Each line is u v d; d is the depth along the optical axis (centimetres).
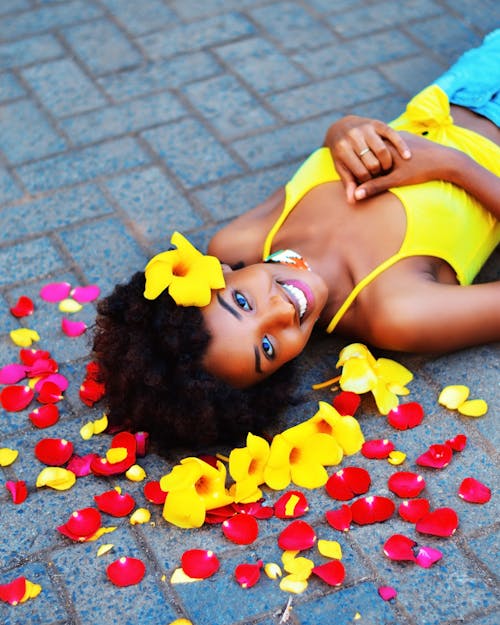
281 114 357
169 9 415
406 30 393
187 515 219
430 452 229
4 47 401
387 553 212
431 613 204
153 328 220
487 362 256
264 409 235
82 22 411
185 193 327
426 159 254
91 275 299
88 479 237
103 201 326
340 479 225
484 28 390
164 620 207
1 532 227
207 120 356
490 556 213
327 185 263
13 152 350
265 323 221
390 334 241
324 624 204
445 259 253
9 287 298
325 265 251
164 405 223
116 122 359
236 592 210
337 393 254
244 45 392
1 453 243
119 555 220
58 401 258
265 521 223
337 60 381
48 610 212
